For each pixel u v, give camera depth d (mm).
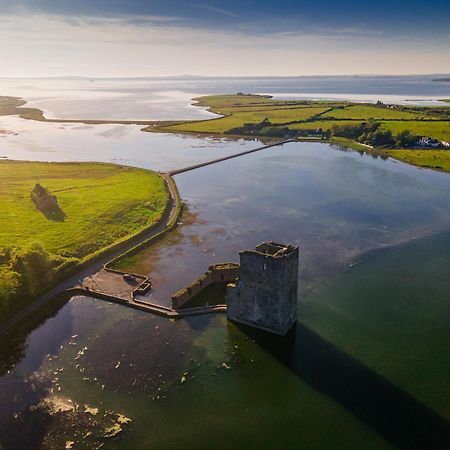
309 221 120125
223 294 80875
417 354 64438
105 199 133125
